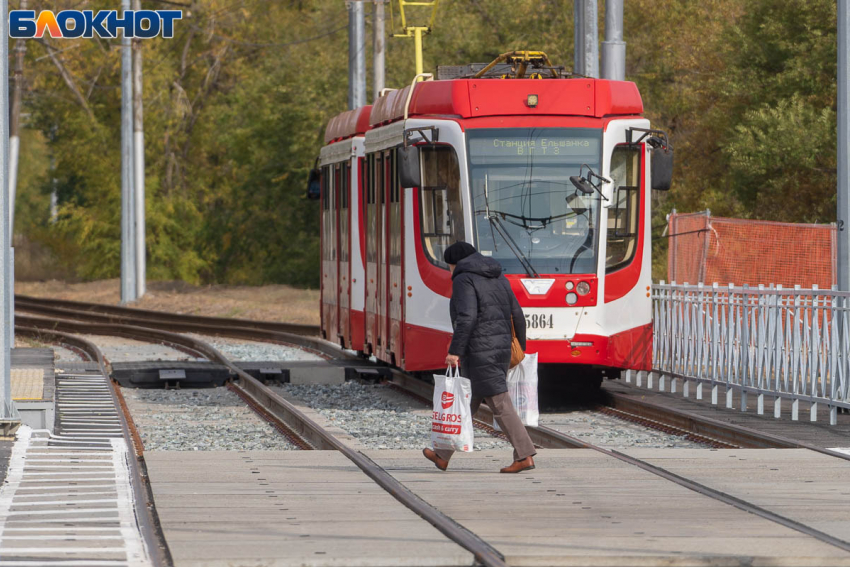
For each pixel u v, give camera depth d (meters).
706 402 55.25
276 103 186.38
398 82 154.75
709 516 28.14
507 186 52.53
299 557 23.86
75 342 98.69
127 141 154.38
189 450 43.31
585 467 35.44
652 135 54.28
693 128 118.12
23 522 27.50
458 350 34.59
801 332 49.75
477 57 153.88
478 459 37.28
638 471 34.72
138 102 155.38
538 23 146.25
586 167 52.84
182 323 118.44
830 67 97.44
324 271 79.19
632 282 53.19
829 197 98.25
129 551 24.61
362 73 112.19
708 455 37.62
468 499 30.42
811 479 33.22
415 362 54.00
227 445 46.50
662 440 45.25
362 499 30.36
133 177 155.88
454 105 53.62
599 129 53.38
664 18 126.38
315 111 169.25
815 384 47.44
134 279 155.12
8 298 45.03
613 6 69.94
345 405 59.16
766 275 73.25
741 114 105.50
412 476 34.00
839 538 25.75
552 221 52.41
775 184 97.75
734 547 24.78
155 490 31.52
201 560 23.58
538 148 52.91
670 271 73.56
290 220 193.88
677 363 58.50
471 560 24.00
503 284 35.31
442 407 34.78
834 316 46.69
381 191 60.78
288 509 28.98
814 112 97.56
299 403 60.34
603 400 57.16
